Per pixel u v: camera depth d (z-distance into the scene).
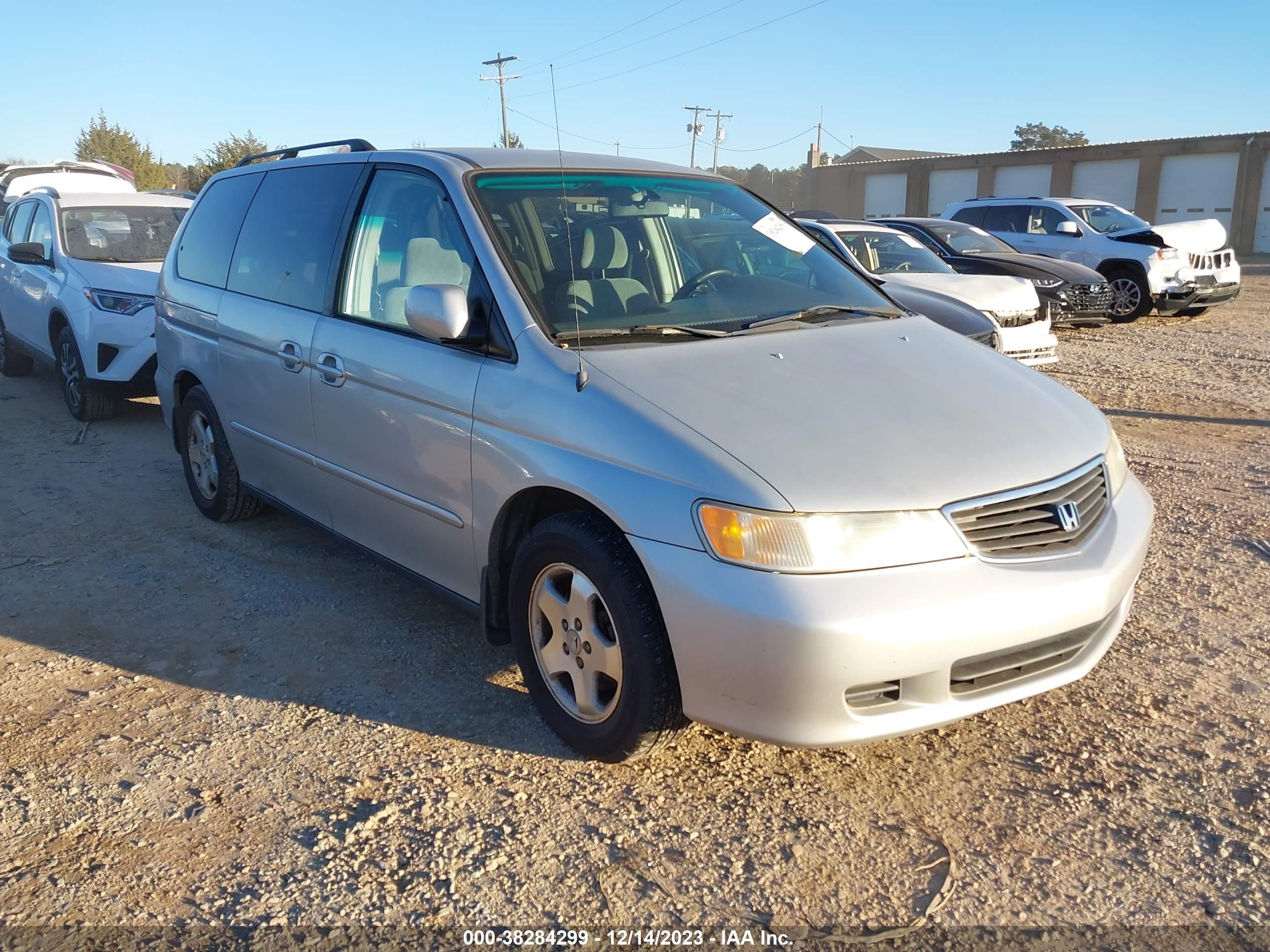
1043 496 2.90
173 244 5.75
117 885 2.62
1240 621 4.07
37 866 2.70
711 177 4.52
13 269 9.33
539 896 2.57
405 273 3.80
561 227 3.70
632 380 3.03
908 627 2.58
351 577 4.73
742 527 2.61
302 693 3.62
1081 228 15.00
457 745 3.27
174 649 3.97
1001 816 2.88
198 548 5.10
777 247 4.27
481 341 3.38
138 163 38.72
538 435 3.08
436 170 3.80
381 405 3.74
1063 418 3.28
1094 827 2.81
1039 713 3.42
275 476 4.72
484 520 3.32
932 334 3.80
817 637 2.53
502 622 3.46
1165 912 2.49
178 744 3.29
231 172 5.43
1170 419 7.92
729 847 2.75
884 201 45.41
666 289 3.76
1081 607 2.81
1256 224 33.75
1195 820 2.83
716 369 3.14
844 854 2.72
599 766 3.13
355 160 4.29
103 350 7.50
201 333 5.11
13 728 3.41
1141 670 3.69
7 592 4.54
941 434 2.96
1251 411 8.18
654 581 2.72
